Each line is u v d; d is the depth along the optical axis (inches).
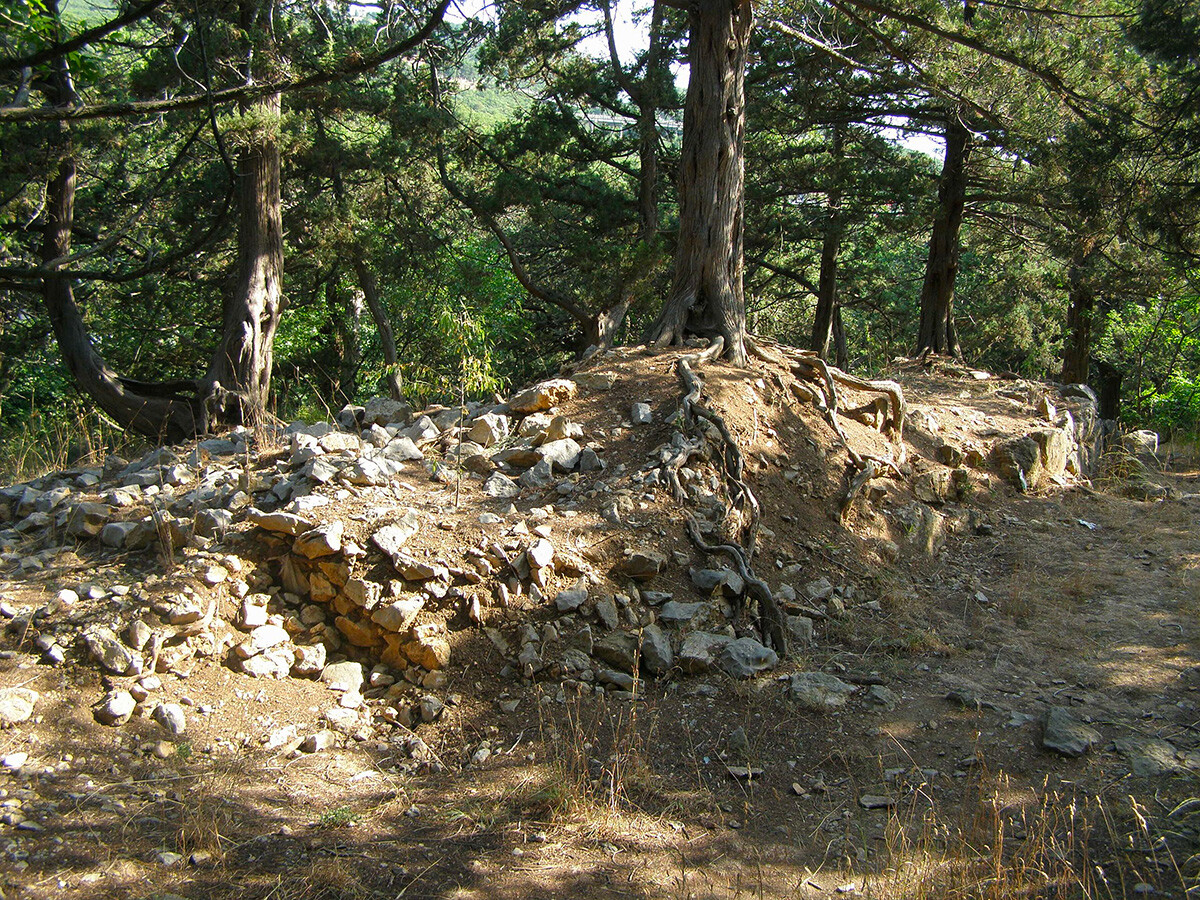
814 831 153.7
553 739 173.5
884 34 469.4
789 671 207.0
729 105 331.3
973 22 455.5
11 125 342.6
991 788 165.6
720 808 158.9
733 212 335.9
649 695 191.2
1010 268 806.5
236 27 435.8
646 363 306.8
